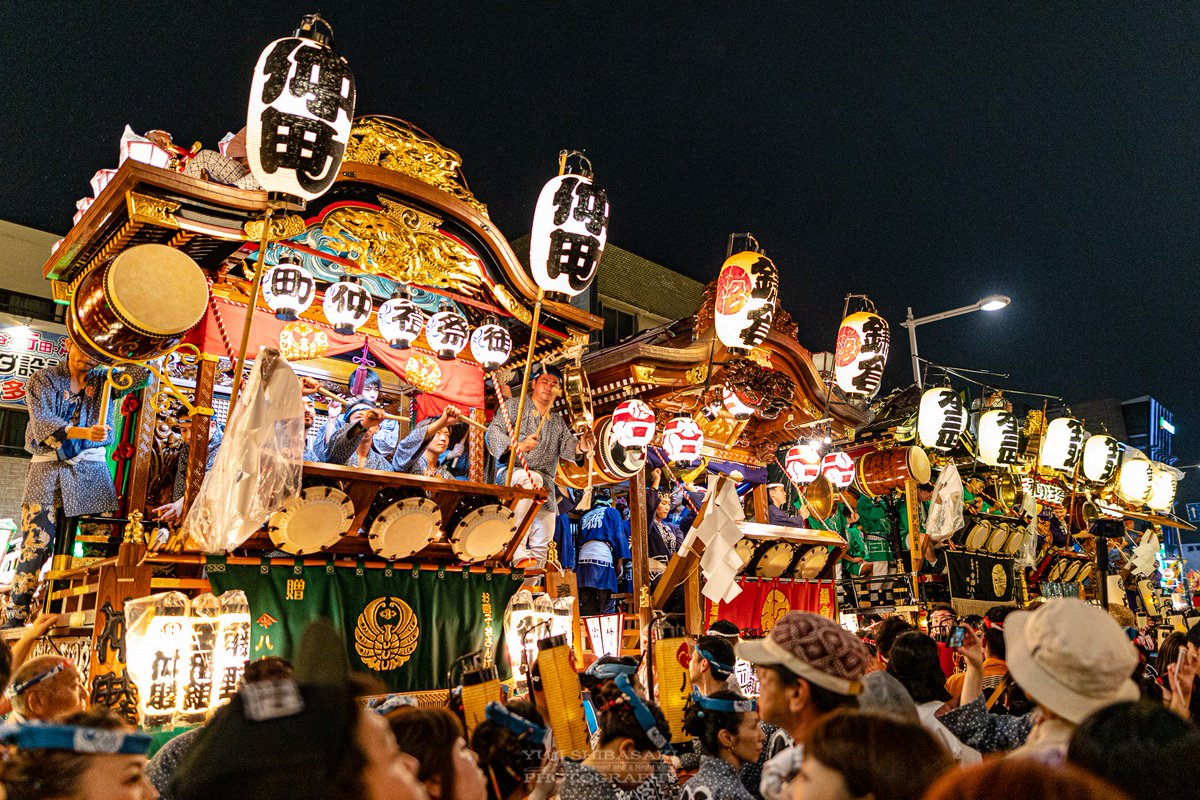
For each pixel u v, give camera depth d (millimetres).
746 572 10992
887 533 14945
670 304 21188
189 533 6289
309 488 6586
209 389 7035
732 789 3684
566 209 7871
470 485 7648
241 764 1444
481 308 9266
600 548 10492
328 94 6109
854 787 2193
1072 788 1454
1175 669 4844
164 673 5805
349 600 7082
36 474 7242
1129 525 21438
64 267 7070
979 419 15367
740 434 12250
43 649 6938
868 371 11945
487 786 3814
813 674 3580
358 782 1525
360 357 9773
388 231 8008
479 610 7945
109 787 2285
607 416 10109
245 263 7871
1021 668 3215
